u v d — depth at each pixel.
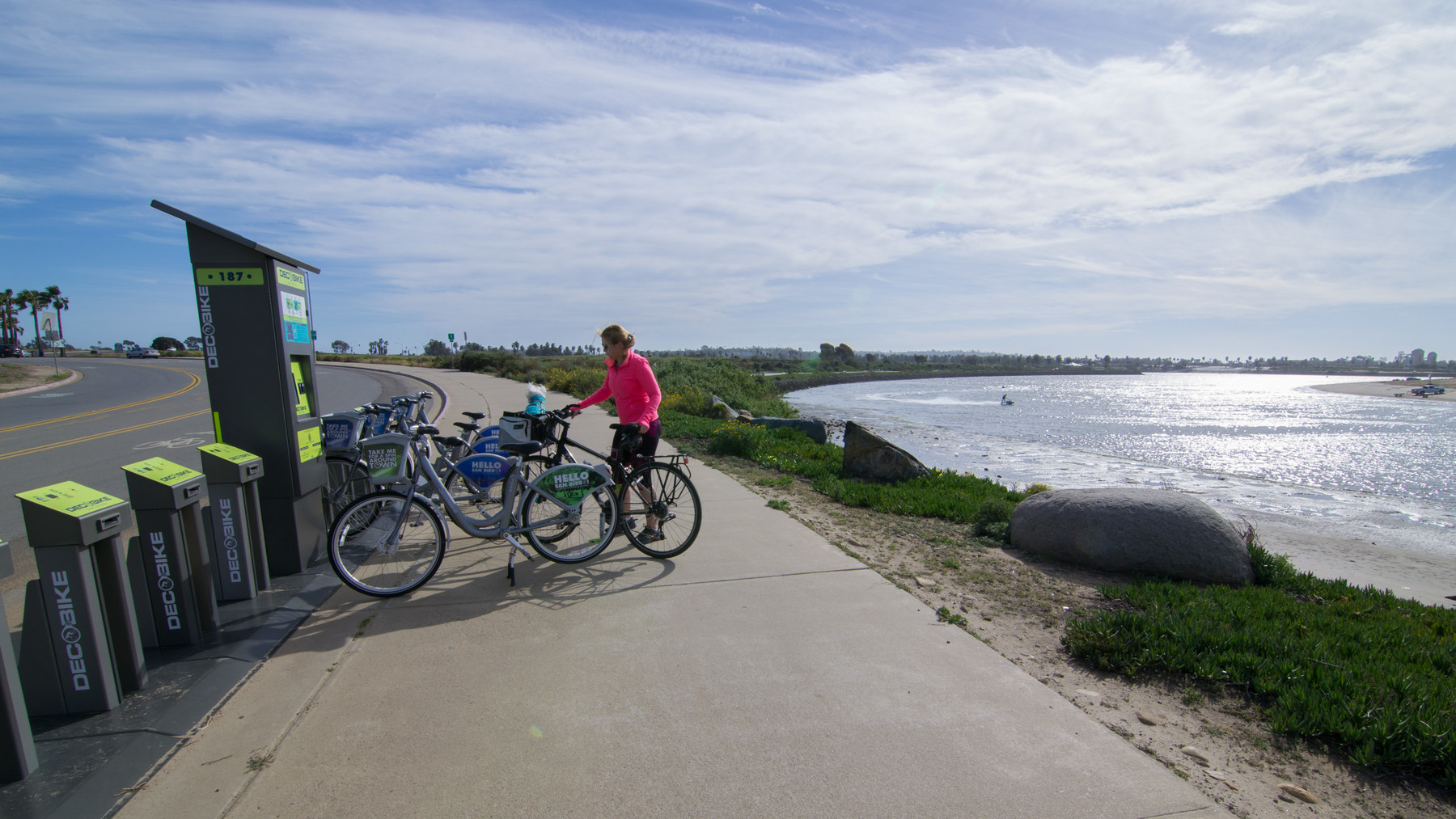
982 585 4.39
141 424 14.44
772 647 3.38
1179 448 22.23
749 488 7.43
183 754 2.48
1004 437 24.25
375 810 2.18
